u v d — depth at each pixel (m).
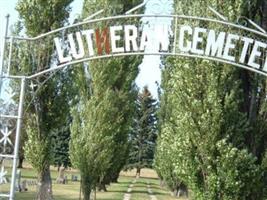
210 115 14.49
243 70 15.27
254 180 14.34
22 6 25.58
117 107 28.44
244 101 15.23
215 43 13.14
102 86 27.09
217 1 14.94
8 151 14.03
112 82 27.34
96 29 13.38
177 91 14.93
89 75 27.33
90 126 26.61
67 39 13.80
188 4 15.17
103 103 26.83
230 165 14.19
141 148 92.06
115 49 13.30
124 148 31.44
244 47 13.06
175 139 15.17
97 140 26.47
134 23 13.32
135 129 92.19
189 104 14.66
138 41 13.25
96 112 26.69
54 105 25.64
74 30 13.74
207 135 14.47
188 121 14.62
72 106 26.83
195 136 14.58
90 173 26.44
